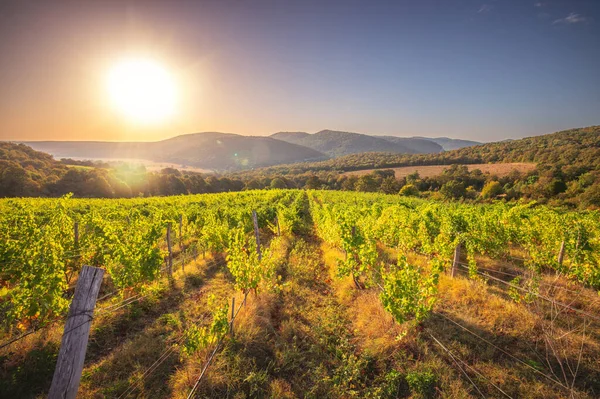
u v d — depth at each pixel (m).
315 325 6.02
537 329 5.28
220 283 8.34
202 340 4.62
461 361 4.66
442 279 7.62
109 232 8.59
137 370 4.56
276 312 6.64
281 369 4.80
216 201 29.95
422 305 5.33
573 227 8.48
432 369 4.53
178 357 4.93
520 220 11.30
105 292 7.47
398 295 5.52
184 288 7.86
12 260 6.41
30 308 4.98
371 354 4.98
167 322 6.04
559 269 7.59
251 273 6.75
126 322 6.02
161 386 4.31
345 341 5.41
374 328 5.71
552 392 3.94
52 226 8.32
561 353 4.62
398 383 4.36
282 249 11.73
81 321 2.96
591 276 6.90
